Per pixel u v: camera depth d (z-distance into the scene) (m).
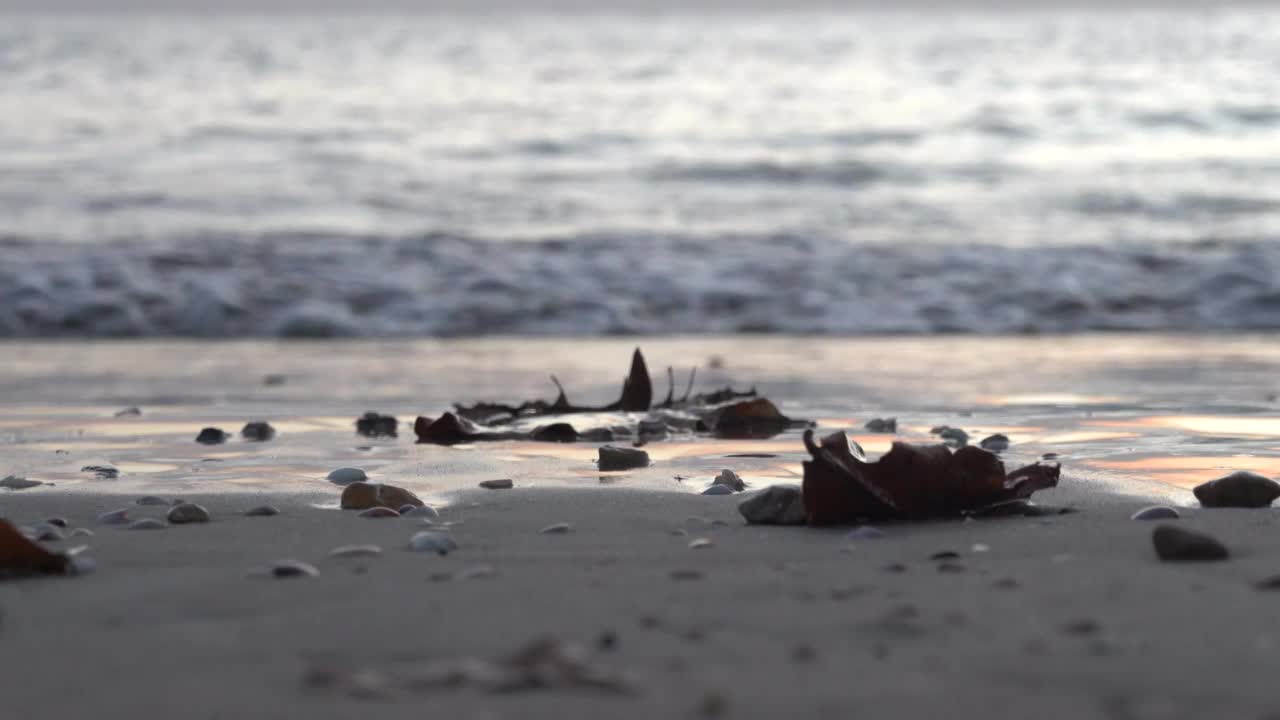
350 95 38.06
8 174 24.33
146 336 13.34
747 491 5.41
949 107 35.50
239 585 3.62
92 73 43.09
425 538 4.15
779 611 3.24
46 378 10.07
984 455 4.68
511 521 4.68
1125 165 26.31
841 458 4.53
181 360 11.30
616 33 87.00
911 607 3.26
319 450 6.69
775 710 2.46
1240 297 14.66
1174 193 22.94
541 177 25.12
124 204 21.67
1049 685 2.60
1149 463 6.04
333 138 29.62
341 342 12.79
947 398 8.65
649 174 25.45
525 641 2.99
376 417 7.60
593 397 8.97
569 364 10.91
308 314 13.80
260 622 3.20
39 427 7.58
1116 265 15.98
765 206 22.31
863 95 38.78
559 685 2.60
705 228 19.95
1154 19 110.88
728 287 15.04
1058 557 3.89
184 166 25.62
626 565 3.87
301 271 15.61
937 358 11.16
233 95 37.41
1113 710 2.44
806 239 17.70
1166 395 8.76
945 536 4.26
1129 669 2.70
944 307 14.30
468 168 26.08
